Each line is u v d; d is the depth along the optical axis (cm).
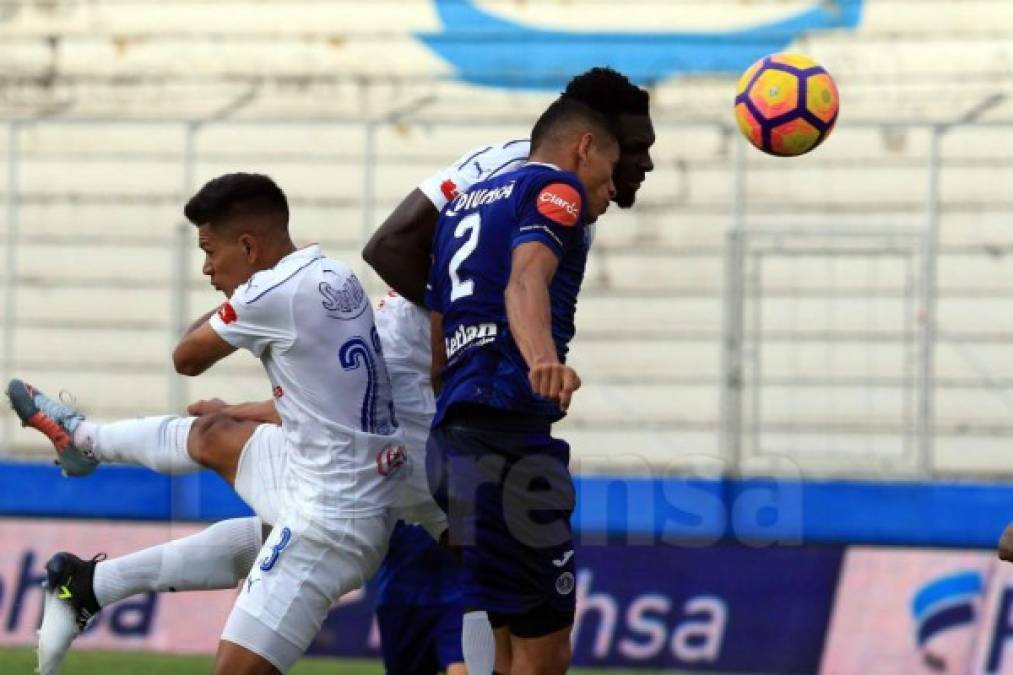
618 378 3712
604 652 2769
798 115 1800
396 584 1952
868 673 2697
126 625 2880
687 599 2766
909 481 2981
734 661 2736
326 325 1602
